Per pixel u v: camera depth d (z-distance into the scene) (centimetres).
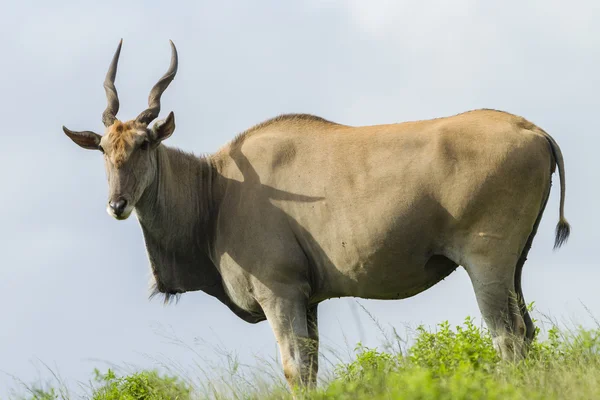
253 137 3409
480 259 2967
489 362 2717
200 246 3475
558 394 2358
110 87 3553
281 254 3219
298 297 3222
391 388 2433
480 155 2970
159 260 3525
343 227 3138
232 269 3319
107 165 3297
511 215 2961
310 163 3234
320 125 3344
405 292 3206
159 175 3419
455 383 2308
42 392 3388
